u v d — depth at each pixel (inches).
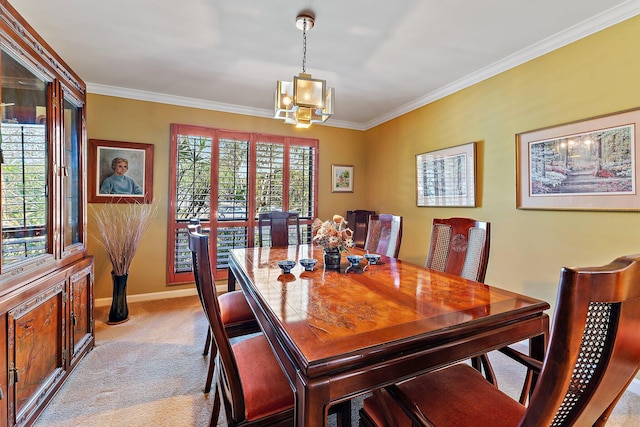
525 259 98.0
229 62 106.0
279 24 83.3
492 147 108.6
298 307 48.7
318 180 176.1
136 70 112.9
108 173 130.4
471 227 75.3
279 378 48.1
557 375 22.1
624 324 22.3
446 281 64.2
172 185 142.1
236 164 155.5
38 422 62.5
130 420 63.7
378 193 175.8
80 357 84.4
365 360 34.9
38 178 67.1
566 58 86.6
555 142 89.2
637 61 72.6
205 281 41.1
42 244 68.3
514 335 46.6
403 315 45.5
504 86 104.3
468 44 92.7
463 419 38.8
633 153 73.2
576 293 20.7
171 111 141.9
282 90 89.6
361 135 188.4
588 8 75.1
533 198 95.3
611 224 77.5
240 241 155.9
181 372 81.7
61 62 74.9
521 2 73.0
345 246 76.6
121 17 80.4
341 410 49.8
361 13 78.1
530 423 24.4
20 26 58.6
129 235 115.6
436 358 39.8
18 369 57.2
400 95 136.7
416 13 77.9
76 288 81.8
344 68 109.9
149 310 126.4
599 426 28.6
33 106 65.4
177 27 85.0
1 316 52.8
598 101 79.6
